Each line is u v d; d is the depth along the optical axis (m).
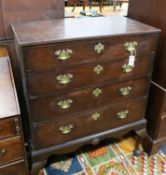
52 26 1.19
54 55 0.99
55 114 1.16
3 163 1.08
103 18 1.43
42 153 1.22
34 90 1.04
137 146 1.61
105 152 1.62
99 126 1.35
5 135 1.00
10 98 1.02
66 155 1.58
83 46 1.04
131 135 1.78
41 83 1.04
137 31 1.14
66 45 1.00
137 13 1.47
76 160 1.54
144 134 1.55
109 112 1.33
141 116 1.48
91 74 1.14
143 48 1.21
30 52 0.94
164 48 1.30
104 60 1.13
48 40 0.95
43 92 1.06
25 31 1.09
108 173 1.45
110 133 1.41
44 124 1.16
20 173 1.16
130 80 1.29
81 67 1.09
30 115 1.10
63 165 1.50
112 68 1.18
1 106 0.98
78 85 1.13
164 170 1.49
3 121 0.95
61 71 1.05
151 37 1.19
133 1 1.48
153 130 1.53
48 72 1.02
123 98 1.33
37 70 1.00
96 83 1.18
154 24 1.34
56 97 1.11
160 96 1.40
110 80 1.22
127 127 1.45
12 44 1.33
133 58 1.20
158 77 1.39
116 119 1.39
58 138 1.24
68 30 1.11
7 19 1.27
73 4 3.03
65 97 1.13
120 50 1.14
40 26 1.19
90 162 1.53
